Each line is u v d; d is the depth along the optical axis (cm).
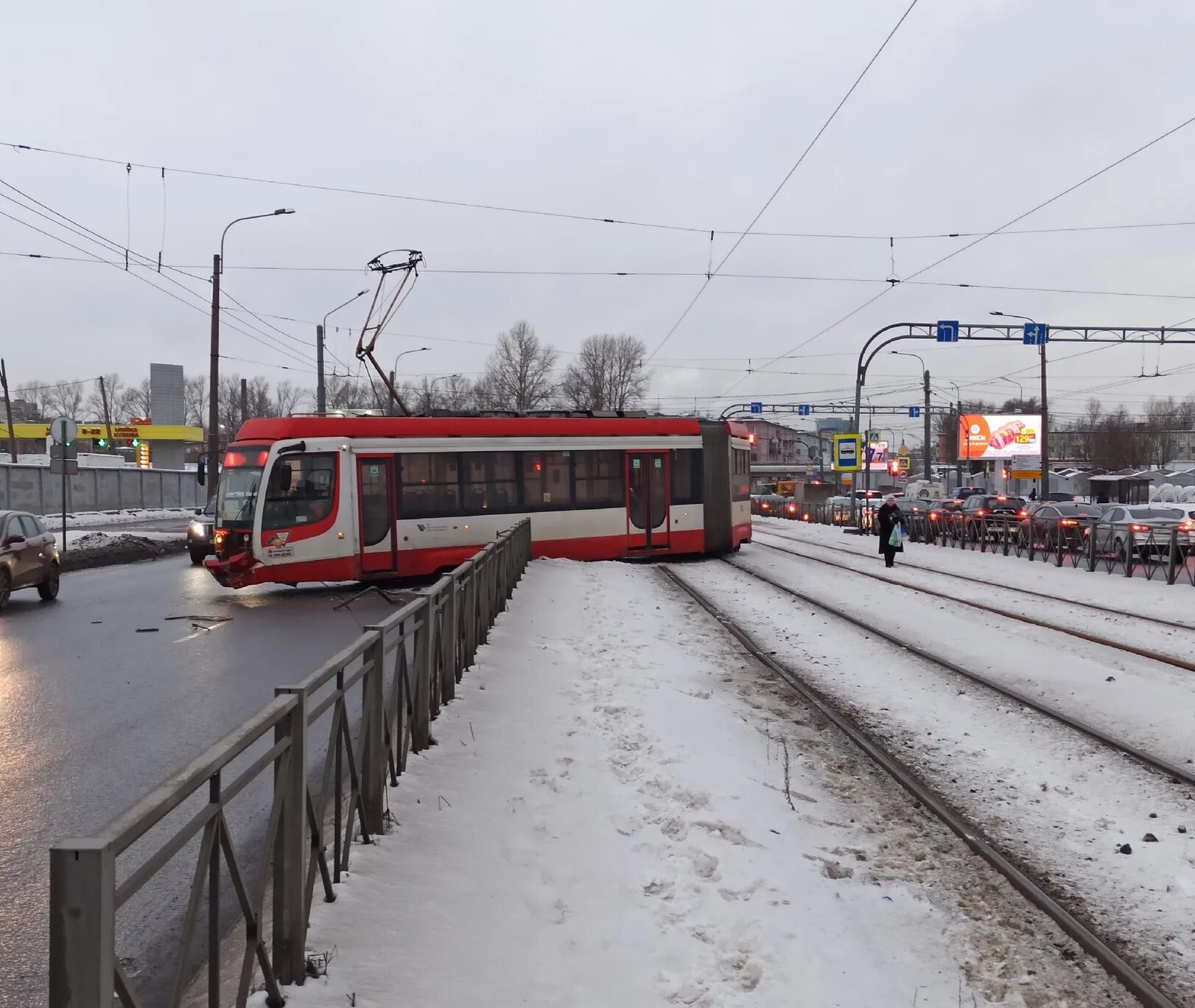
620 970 388
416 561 1780
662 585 1764
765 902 454
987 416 5222
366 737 470
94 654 1088
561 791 588
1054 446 10212
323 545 1673
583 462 2050
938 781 677
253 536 1623
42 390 11438
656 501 2158
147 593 1708
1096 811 620
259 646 1137
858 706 890
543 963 382
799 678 1003
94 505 4475
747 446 2441
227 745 286
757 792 610
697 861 496
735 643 1196
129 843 230
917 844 560
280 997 322
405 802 525
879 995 388
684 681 938
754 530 4184
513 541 1459
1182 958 435
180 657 1064
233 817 550
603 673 933
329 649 1115
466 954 377
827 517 4794
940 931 453
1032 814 613
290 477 1656
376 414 1891
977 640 1232
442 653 736
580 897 450
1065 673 1027
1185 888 504
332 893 397
